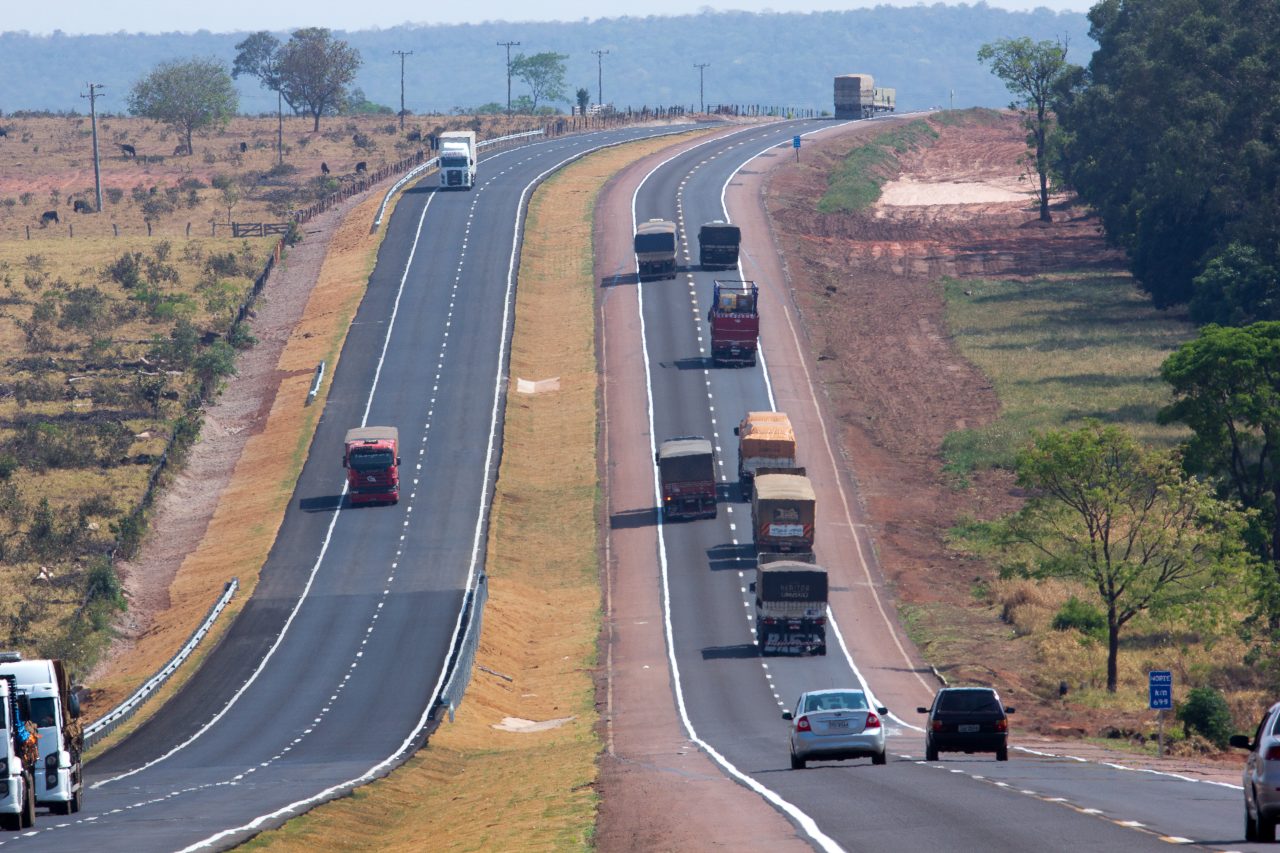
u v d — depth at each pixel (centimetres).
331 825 15175
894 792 12150
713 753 18962
